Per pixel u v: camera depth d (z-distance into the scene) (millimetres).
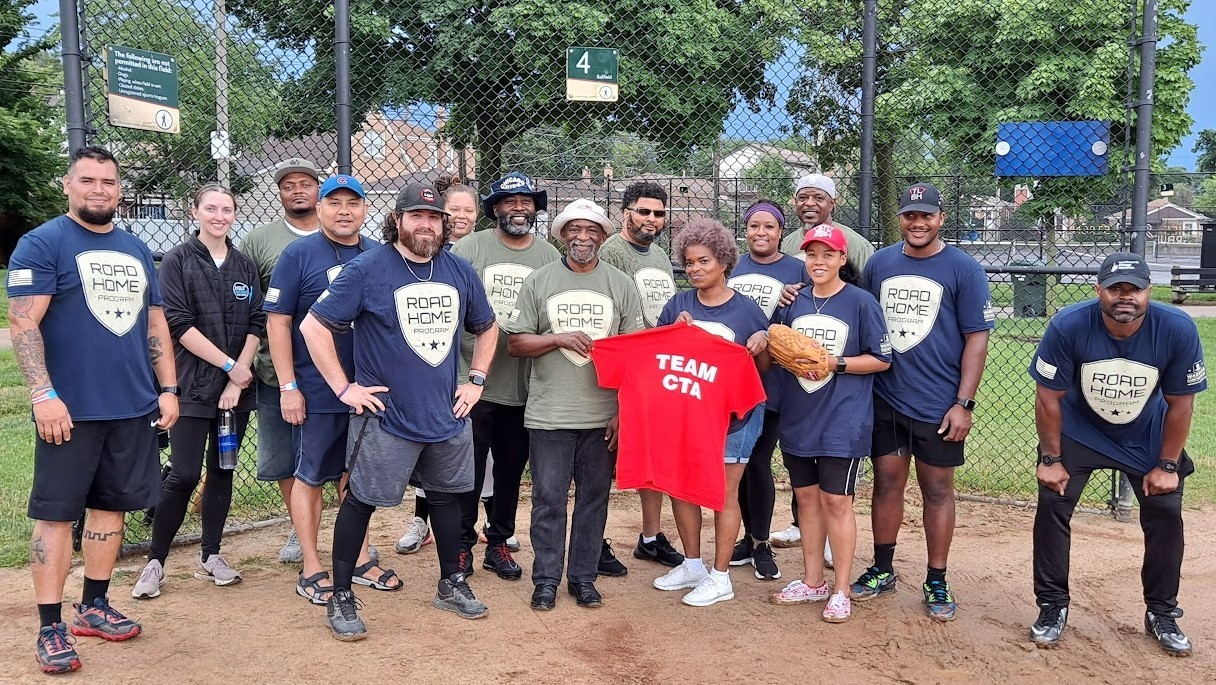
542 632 3869
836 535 4086
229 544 5066
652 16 6336
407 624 3920
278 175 4605
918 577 4684
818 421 4070
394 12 6672
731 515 4246
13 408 8586
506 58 6926
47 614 3393
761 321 4207
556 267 4254
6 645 3576
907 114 6266
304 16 6008
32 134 26984
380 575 4402
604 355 4074
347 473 4109
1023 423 8250
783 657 3672
